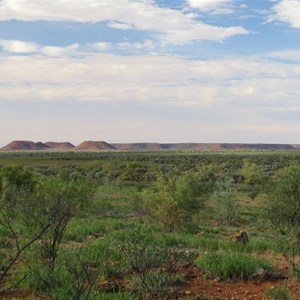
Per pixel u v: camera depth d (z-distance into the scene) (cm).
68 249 1049
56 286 694
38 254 926
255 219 2325
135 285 772
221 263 924
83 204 942
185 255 841
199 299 739
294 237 1198
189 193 1928
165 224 1855
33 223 902
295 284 859
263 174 5203
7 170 2609
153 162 9281
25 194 924
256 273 895
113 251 1014
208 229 1973
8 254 1036
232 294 780
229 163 8625
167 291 687
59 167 7594
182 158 11462
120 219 2155
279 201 1221
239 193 3812
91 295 662
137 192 3756
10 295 720
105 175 5938
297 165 1266
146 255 721
